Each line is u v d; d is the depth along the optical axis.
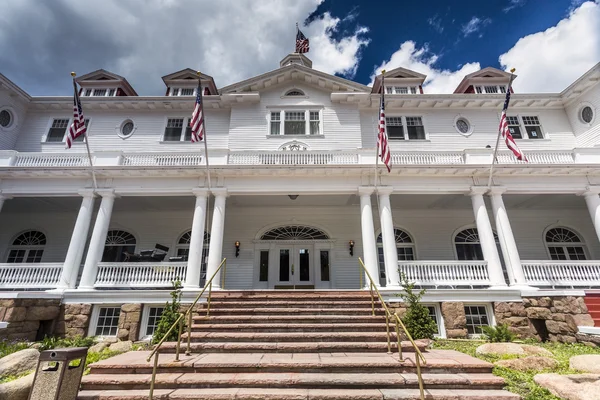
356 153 12.88
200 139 10.72
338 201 14.73
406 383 4.92
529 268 11.33
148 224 15.61
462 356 6.20
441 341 9.23
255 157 12.95
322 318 8.29
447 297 10.34
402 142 15.57
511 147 10.24
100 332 10.39
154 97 15.75
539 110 15.99
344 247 15.05
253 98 15.69
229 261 14.88
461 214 15.80
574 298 9.62
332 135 15.45
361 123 15.99
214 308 9.25
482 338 9.77
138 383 5.02
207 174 11.85
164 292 10.38
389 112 16.22
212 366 5.50
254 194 12.41
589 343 8.61
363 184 12.18
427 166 11.84
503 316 10.08
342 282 14.59
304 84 16.48
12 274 11.19
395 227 15.63
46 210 15.55
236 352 6.55
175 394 4.68
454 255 15.20
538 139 15.40
